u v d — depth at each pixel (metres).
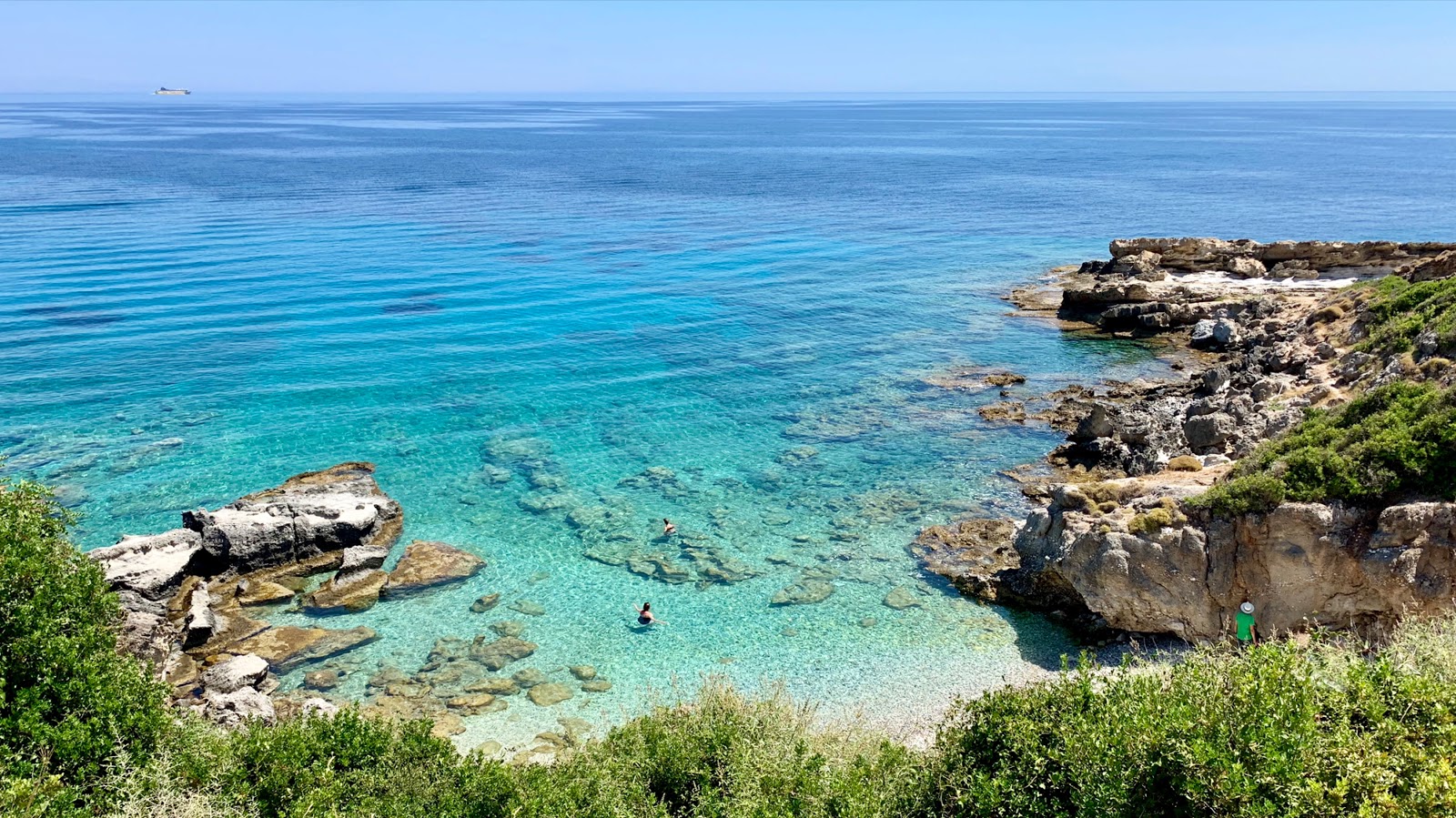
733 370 54.28
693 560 32.72
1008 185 142.88
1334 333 47.41
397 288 71.88
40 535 19.91
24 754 15.41
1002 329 62.81
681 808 16.64
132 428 43.56
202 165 157.75
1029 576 29.28
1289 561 23.91
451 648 27.75
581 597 30.50
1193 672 14.89
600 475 39.97
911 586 30.77
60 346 54.75
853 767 16.39
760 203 123.38
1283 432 31.34
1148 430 39.31
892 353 57.72
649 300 70.62
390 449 42.19
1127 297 64.19
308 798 16.02
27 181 127.19
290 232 93.44
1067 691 16.02
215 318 61.81
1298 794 11.90
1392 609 22.52
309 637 28.02
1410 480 23.34
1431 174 152.25
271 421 44.97
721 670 26.50
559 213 112.25
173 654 26.75
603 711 24.80
